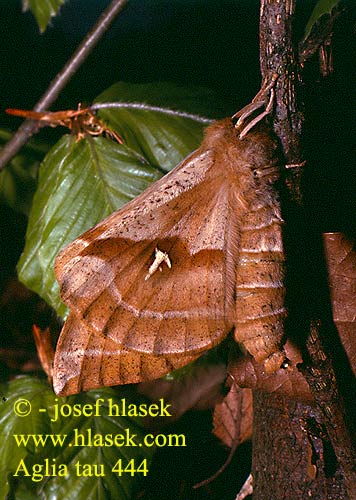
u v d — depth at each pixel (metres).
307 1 0.19
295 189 0.14
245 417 0.21
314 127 0.14
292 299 0.14
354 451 0.14
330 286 0.14
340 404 0.14
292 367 0.14
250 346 0.14
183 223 0.14
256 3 0.25
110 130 0.18
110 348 0.14
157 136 0.18
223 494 0.21
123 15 0.26
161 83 0.18
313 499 0.15
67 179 0.18
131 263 0.14
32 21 0.27
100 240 0.14
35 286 0.18
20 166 0.22
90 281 0.14
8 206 0.23
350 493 0.15
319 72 0.15
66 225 0.18
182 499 0.21
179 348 0.14
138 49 0.26
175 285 0.14
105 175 0.18
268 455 0.16
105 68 0.25
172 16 0.26
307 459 0.15
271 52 0.13
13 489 0.19
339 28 0.15
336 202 0.15
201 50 0.25
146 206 0.14
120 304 0.14
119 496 0.19
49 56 0.27
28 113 0.18
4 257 0.24
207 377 0.21
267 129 0.14
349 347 0.14
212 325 0.14
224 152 0.14
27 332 0.23
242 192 0.14
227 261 0.14
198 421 0.21
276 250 0.14
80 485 0.19
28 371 0.22
